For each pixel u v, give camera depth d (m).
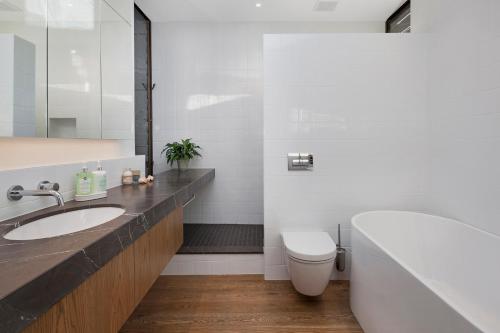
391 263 1.30
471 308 1.55
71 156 1.61
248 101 3.40
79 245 0.75
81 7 1.62
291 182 2.25
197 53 3.38
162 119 3.42
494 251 1.52
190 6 3.01
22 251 0.71
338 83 2.22
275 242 2.26
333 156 2.25
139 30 3.14
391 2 2.91
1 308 0.48
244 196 3.44
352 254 1.81
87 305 0.82
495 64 1.60
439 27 2.08
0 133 1.13
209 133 3.42
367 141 2.24
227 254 2.33
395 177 2.26
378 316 1.43
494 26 1.61
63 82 1.47
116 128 1.98
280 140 2.24
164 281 2.21
